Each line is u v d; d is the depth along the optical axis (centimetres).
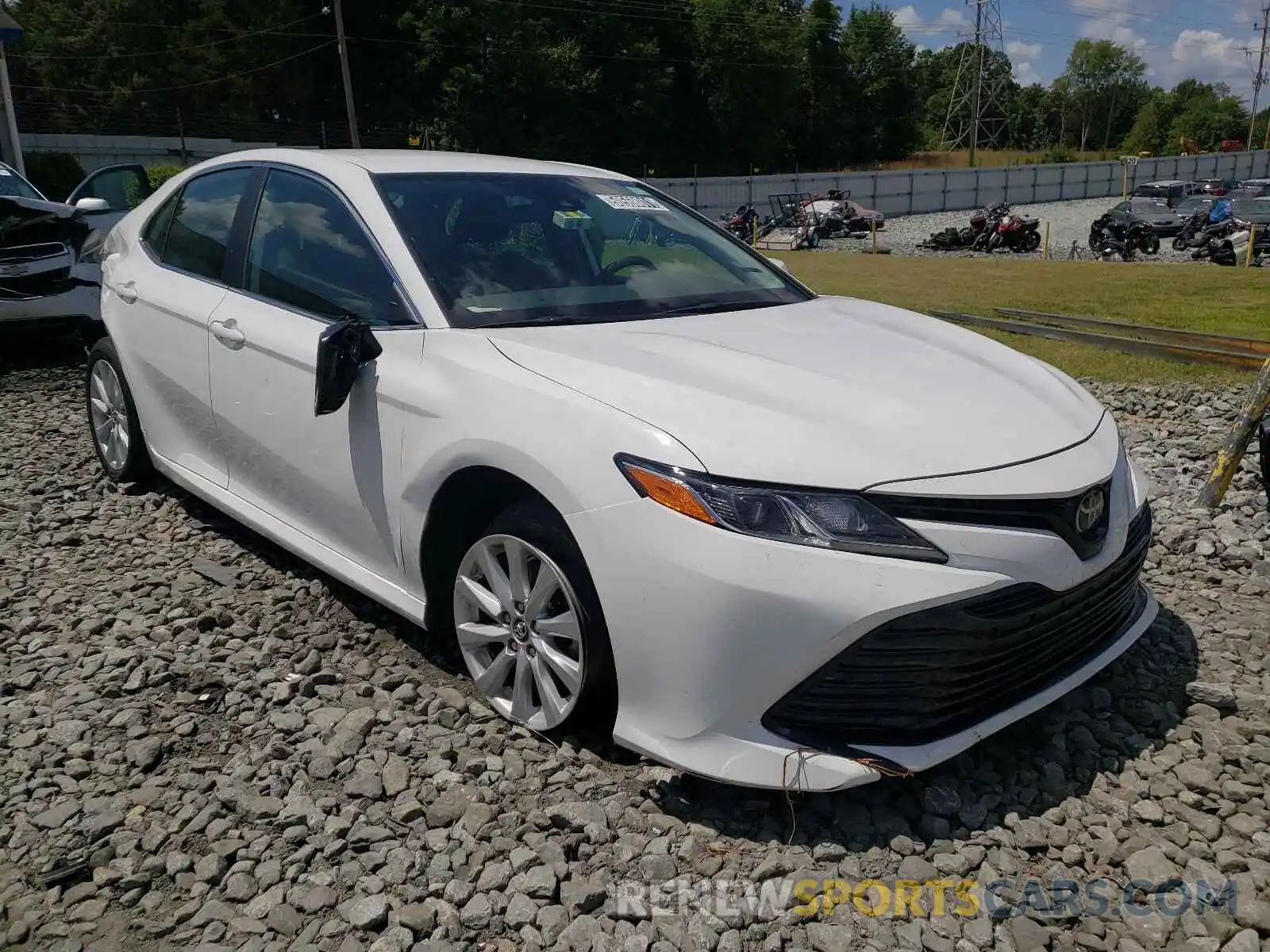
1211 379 793
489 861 246
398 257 334
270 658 344
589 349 297
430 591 321
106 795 273
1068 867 248
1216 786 275
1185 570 430
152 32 5428
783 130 7644
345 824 257
